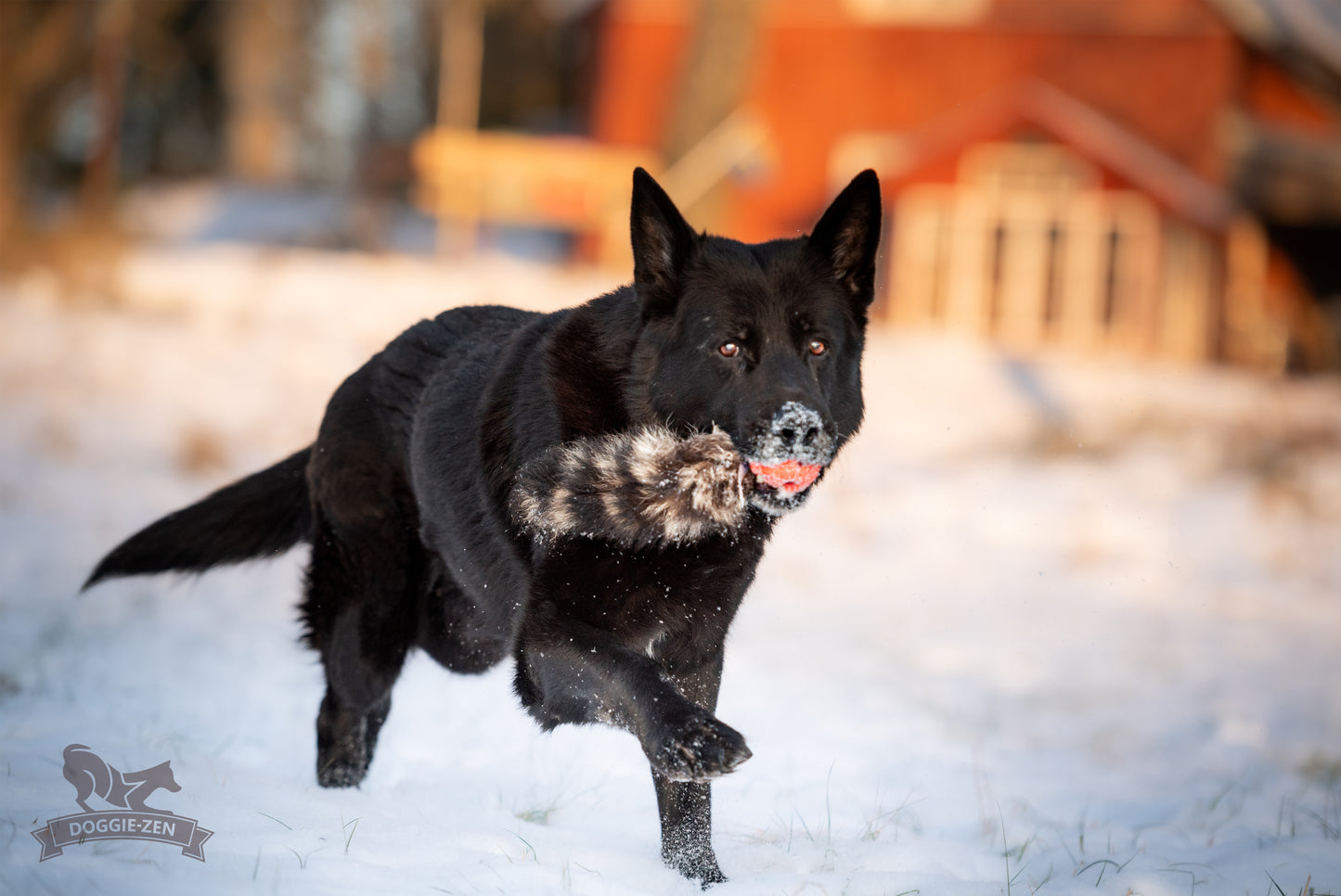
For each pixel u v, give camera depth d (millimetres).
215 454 16656
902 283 32188
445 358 5965
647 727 4340
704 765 4184
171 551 6605
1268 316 33531
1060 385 25250
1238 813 6902
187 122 49875
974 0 35188
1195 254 31812
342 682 6039
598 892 4508
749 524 4992
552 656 4773
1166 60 34281
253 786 5398
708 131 33844
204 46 47469
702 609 5008
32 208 36594
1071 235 31641
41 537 12500
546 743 7188
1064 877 5391
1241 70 34594
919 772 7348
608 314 5203
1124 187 31109
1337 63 33781
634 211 4949
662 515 4719
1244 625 12727
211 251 32719
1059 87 34969
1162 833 6348
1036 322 31844
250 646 9609
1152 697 10016
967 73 35344
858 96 35875
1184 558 15609
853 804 6406
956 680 10203
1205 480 19219
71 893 3855
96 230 30203
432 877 4422
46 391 19438
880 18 35625
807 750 7535
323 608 6133
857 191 5129
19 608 9945
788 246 5137
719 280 4922
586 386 5066
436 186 34969
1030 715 9289
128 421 18406
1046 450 20578
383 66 48031
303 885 4191
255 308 26328
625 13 39469
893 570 14461
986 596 13492
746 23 33344
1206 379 27266
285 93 47531
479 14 40531
